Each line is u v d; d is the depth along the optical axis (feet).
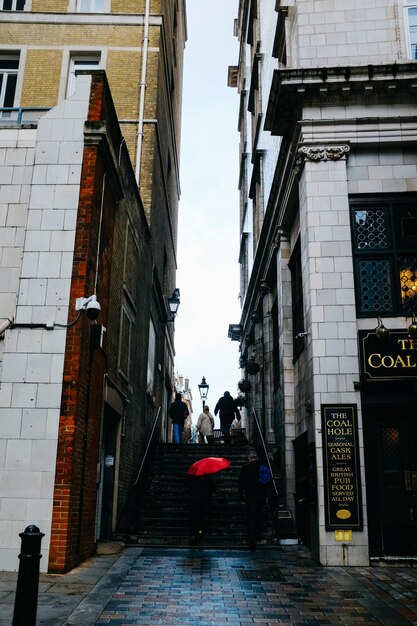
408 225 36.19
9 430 26.99
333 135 36.96
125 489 42.22
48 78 57.00
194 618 19.26
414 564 30.09
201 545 35.78
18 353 28.02
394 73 36.27
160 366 70.64
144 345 52.29
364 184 36.76
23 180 31.19
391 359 33.12
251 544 34.60
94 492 31.12
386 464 32.30
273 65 58.85
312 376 33.50
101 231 32.45
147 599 21.66
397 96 37.01
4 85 57.62
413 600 22.30
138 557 31.07
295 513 41.11
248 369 63.52
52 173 30.81
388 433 32.76
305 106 37.52
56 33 58.70
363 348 33.47
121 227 39.11
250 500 35.47
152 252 57.26
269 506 41.50
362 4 39.60
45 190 30.53
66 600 20.90
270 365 58.65
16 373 27.73
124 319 41.16
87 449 29.48
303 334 36.45
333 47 38.91
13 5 60.75
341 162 36.63
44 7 59.47
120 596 21.98
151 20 60.54
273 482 41.42
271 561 31.12
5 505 26.04
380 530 31.22
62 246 29.60
